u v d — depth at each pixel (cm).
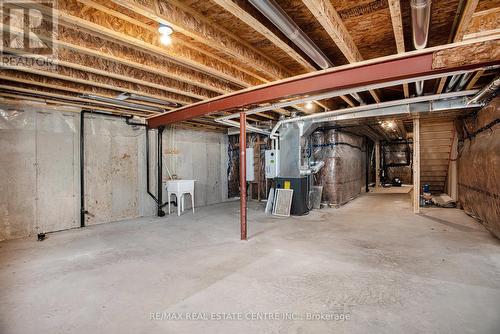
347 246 355
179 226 482
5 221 411
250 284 248
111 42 269
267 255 323
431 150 714
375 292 229
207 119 646
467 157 520
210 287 243
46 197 454
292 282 251
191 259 313
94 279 262
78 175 494
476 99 387
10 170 417
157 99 429
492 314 193
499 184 355
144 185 591
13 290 241
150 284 250
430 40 294
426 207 644
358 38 280
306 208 592
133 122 561
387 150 1298
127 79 326
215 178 777
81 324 190
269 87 339
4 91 378
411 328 179
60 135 471
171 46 264
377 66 267
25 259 319
